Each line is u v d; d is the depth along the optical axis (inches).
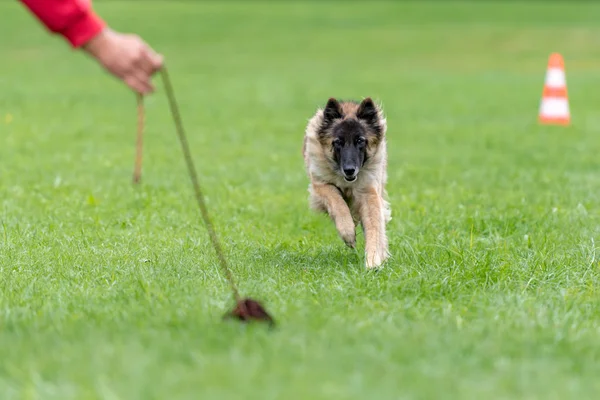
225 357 265.6
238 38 2400.3
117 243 462.0
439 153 869.2
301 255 444.8
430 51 2203.5
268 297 350.3
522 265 414.9
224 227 515.2
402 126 1083.9
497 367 269.1
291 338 285.0
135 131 995.3
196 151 856.3
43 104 1223.5
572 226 517.7
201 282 377.1
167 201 595.5
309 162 467.8
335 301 346.6
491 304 349.7
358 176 457.7
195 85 1539.1
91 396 233.5
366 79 1657.2
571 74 1781.5
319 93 1424.7
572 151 872.9
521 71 1860.2
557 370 267.4
